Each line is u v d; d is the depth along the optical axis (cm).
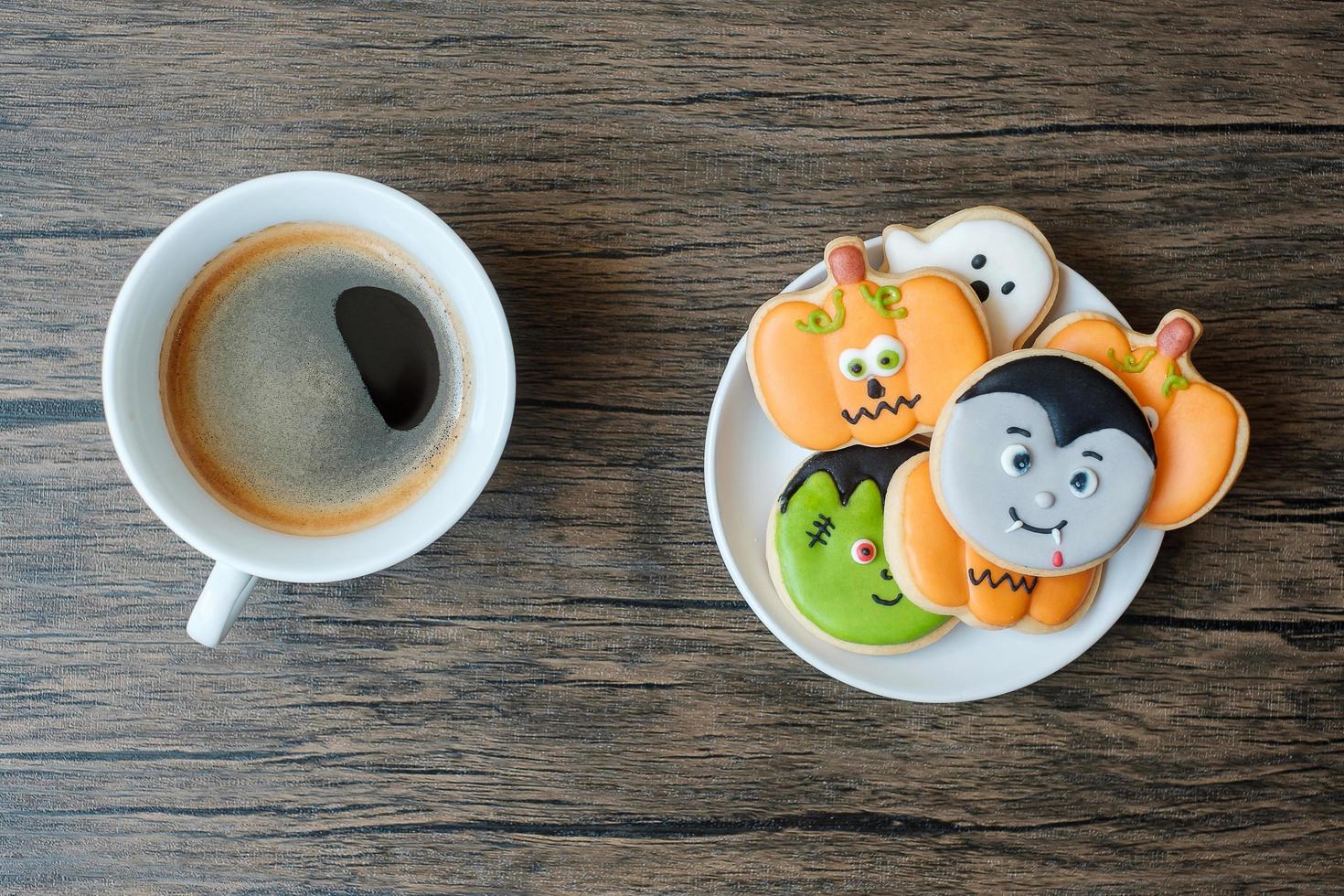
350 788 43
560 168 42
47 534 42
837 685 42
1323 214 42
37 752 42
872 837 43
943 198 42
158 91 41
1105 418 38
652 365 42
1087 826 42
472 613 42
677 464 42
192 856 43
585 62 42
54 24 41
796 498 40
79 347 42
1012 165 42
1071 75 42
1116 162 42
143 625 42
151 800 43
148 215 42
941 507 38
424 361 41
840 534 40
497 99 42
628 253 42
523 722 42
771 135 42
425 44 42
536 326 42
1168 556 42
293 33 42
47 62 41
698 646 42
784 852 43
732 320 42
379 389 41
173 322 40
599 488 42
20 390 42
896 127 42
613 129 42
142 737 42
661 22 42
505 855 43
